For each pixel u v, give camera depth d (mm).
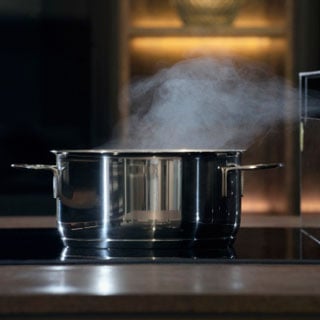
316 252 1363
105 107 3455
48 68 3688
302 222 1674
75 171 1366
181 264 1244
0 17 3666
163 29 3354
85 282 1088
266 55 3490
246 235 1611
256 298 1011
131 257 1280
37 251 1354
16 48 3682
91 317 1025
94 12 3535
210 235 1379
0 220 2070
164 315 1025
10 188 3645
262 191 3516
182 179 1346
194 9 3365
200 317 1023
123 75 3377
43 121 3691
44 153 3688
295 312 1020
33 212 3621
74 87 3691
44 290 1032
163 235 1358
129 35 3402
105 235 1362
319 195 1510
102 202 1355
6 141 3678
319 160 1496
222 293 1016
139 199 1345
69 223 1385
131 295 1011
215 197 1369
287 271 1181
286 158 3346
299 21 3408
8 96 3682
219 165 1368
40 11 3666
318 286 1060
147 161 1337
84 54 3668
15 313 1012
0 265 1233
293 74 3408
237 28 3371
